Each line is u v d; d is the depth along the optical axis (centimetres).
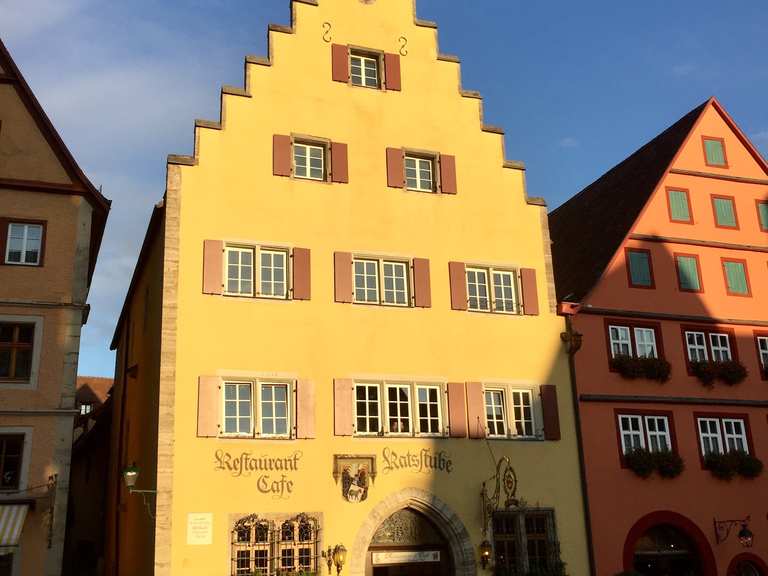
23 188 1908
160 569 1664
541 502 2044
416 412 1992
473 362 2088
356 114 2164
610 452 2161
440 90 2284
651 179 2581
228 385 1842
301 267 1973
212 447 1775
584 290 2341
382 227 2097
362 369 1964
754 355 2462
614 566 2059
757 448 2348
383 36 2267
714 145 2645
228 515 1745
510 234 2238
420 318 2062
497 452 2041
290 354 1902
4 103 1956
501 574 1944
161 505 1700
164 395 1766
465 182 2230
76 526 3225
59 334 1841
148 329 2173
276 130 2062
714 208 2567
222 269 1900
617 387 2236
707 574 2153
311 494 1828
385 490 1903
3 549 1673
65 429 1781
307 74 2141
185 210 1909
